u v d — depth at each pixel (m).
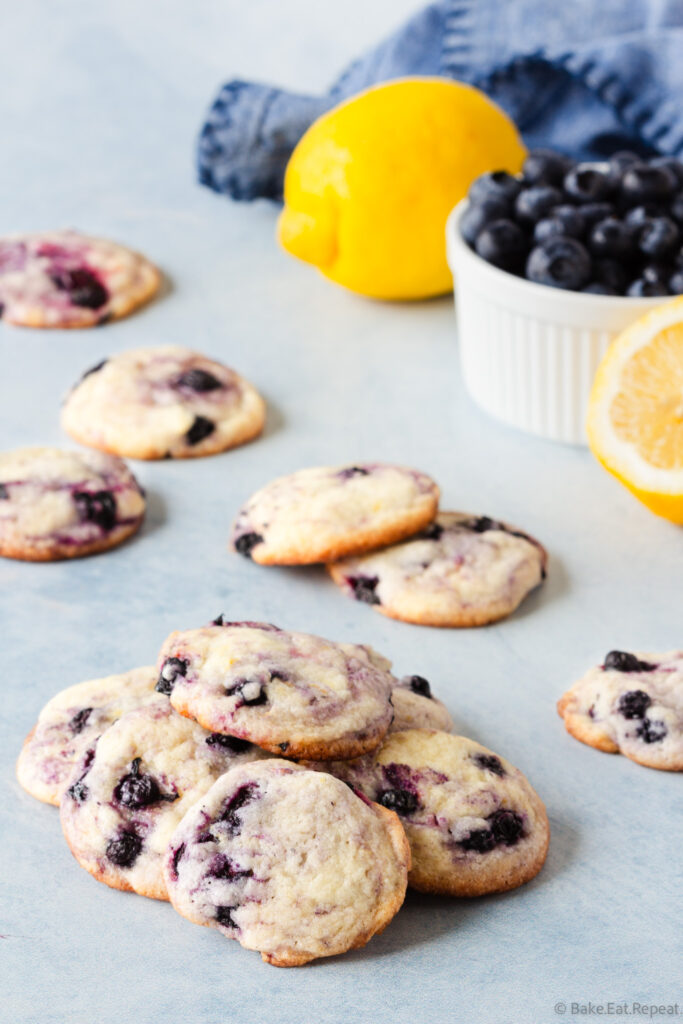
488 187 0.77
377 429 0.79
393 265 0.84
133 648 0.69
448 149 0.82
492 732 0.66
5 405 0.79
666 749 0.65
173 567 0.72
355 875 0.59
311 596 0.71
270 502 0.72
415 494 0.71
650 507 0.73
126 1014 0.59
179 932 0.60
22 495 0.72
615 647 0.69
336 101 0.91
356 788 0.61
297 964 0.59
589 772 0.65
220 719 0.61
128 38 1.30
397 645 0.69
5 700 0.67
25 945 0.60
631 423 0.72
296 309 0.87
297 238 0.84
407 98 0.82
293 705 0.61
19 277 0.85
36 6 1.29
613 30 0.91
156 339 0.84
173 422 0.77
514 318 0.76
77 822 0.61
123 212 0.96
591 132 0.91
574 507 0.75
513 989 0.59
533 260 0.75
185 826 0.60
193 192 0.99
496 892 0.61
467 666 0.68
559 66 0.88
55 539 0.72
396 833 0.60
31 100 1.16
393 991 0.59
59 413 0.79
